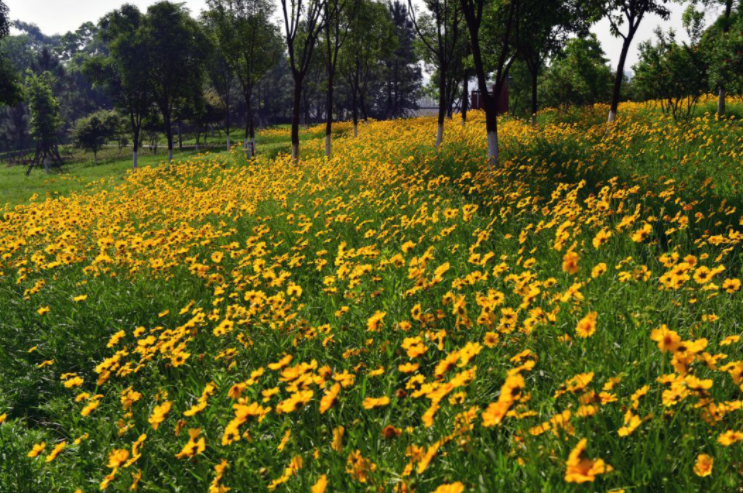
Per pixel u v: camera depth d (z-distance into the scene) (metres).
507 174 10.80
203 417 3.87
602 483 2.39
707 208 7.24
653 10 17.56
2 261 8.61
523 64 41.31
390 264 5.75
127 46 41.25
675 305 4.02
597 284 4.58
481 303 3.88
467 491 2.42
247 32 34.56
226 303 6.28
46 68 112.44
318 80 82.38
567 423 2.49
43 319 6.33
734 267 5.15
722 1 18.89
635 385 3.07
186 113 62.19
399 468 2.70
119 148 82.06
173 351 4.43
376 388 3.91
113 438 4.04
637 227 6.60
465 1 13.04
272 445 3.36
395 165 14.57
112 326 6.06
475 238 7.12
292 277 6.86
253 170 18.86
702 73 18.47
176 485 3.42
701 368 3.08
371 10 32.25
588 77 35.50
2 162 84.06
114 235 10.21
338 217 8.34
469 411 2.70
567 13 15.02
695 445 2.60
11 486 3.85
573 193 7.42
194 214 10.34
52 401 4.93
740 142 12.45
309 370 3.04
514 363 3.54
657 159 11.41
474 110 43.38
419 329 4.30
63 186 28.22
